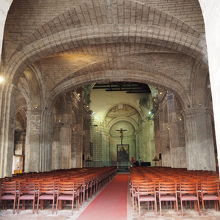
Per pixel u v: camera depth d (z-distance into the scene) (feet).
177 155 88.43
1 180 34.94
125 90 161.68
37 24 47.70
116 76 74.69
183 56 66.59
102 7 46.39
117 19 48.85
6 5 24.20
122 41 52.49
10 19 48.06
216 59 17.72
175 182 29.25
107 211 30.83
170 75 69.56
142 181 30.60
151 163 148.87
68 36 50.08
